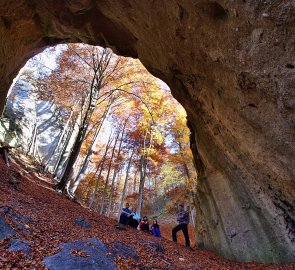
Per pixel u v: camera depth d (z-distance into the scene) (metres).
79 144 14.40
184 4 7.11
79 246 5.14
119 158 27.67
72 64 17.05
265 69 5.68
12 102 28.86
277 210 7.43
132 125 25.11
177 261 6.84
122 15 10.36
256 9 5.20
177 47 8.92
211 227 10.59
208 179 10.84
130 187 43.47
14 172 12.43
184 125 19.67
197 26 7.23
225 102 7.80
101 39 12.38
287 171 6.47
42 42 13.59
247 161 8.06
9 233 4.86
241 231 8.73
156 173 28.11
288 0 4.71
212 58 7.30
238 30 5.90
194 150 12.30
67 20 11.55
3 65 11.43
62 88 18.41
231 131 8.16
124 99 19.16
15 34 11.46
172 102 19.12
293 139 5.83
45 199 10.49
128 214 11.98
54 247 5.01
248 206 8.49
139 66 16.31
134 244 7.28
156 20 8.96
